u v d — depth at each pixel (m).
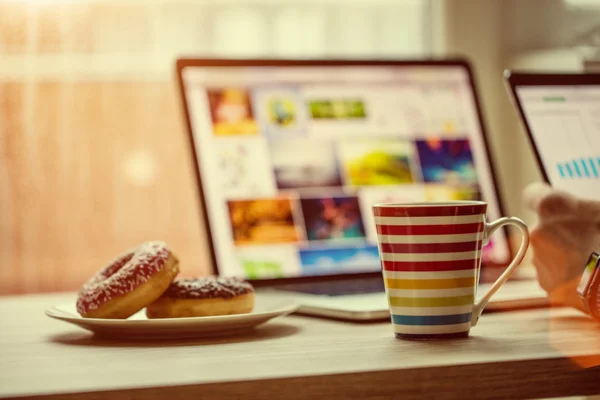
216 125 1.72
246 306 1.40
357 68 1.80
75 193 4.89
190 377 1.16
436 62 1.83
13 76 4.77
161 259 1.37
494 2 2.81
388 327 1.38
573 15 2.26
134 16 4.81
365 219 1.73
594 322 1.38
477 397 1.19
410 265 1.29
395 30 4.40
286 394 1.16
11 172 4.78
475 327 1.36
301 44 4.50
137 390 1.14
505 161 2.80
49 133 4.82
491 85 2.82
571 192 1.50
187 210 5.08
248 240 1.68
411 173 1.77
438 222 1.28
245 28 4.59
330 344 1.29
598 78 1.57
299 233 1.69
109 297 1.35
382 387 1.17
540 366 1.20
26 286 4.81
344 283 1.67
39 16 4.79
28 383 1.16
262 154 1.72
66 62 4.82
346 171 1.74
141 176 4.99
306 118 1.75
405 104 1.80
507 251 1.79
